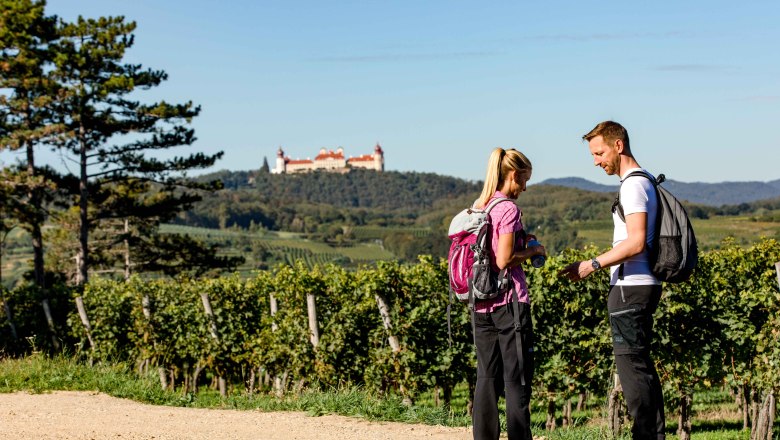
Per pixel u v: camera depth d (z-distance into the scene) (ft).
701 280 35.96
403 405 23.75
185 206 106.63
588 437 21.66
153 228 120.78
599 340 35.50
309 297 38.04
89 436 20.48
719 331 34.55
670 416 46.52
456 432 20.88
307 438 20.20
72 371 34.55
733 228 315.99
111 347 48.80
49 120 90.94
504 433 20.29
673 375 34.73
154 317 47.57
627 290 14.29
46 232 135.85
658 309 33.88
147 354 46.96
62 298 53.52
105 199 103.24
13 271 351.46
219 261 110.01
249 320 48.55
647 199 14.06
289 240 542.57
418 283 38.52
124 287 53.06
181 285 54.29
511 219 14.48
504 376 14.83
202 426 22.29
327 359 37.09
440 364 35.91
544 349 37.06
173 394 30.35
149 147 97.30
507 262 14.35
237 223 620.90
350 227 652.07
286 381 38.88
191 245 108.27
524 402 14.71
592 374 36.19
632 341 14.26
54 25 90.74
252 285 51.83
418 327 35.83
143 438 20.27
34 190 92.94
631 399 14.37
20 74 86.99
